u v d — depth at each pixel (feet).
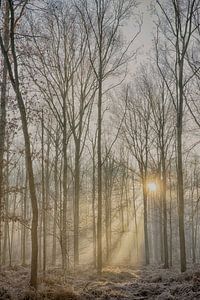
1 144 48.01
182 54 59.21
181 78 59.88
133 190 124.98
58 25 64.13
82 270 65.26
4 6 45.91
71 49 66.39
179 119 59.98
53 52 65.10
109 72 64.13
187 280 42.19
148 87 89.45
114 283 46.39
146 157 96.43
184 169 115.55
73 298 34.68
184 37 58.70
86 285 41.50
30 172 37.63
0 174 48.26
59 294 34.50
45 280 42.22
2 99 48.08
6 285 39.60
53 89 63.62
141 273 65.41
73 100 70.13
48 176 86.38
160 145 85.40
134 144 95.40
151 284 42.11
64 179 66.28
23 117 37.88
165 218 84.48
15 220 52.34
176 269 71.61
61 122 65.82
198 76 61.46
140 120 94.68
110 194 112.88
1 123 48.03
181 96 59.88
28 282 39.91
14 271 60.39
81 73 71.31
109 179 114.11
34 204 37.50
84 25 63.82
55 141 82.38
